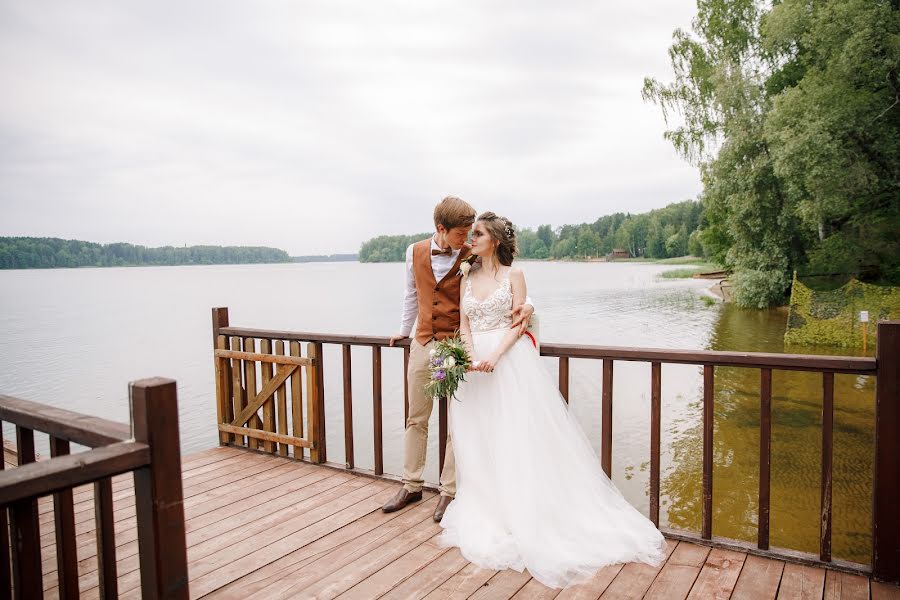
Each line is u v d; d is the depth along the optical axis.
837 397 14.52
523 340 2.99
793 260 29.09
